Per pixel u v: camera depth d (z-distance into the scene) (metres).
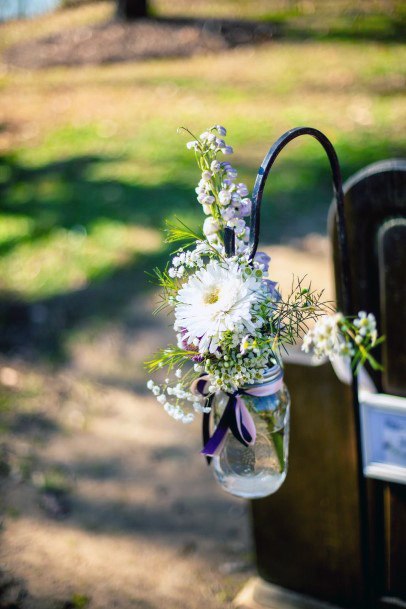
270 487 1.77
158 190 5.97
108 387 4.01
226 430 1.66
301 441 2.35
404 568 2.37
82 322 4.52
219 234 1.64
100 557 2.97
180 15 11.55
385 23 10.40
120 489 3.34
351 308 2.04
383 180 2.04
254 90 8.30
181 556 2.96
